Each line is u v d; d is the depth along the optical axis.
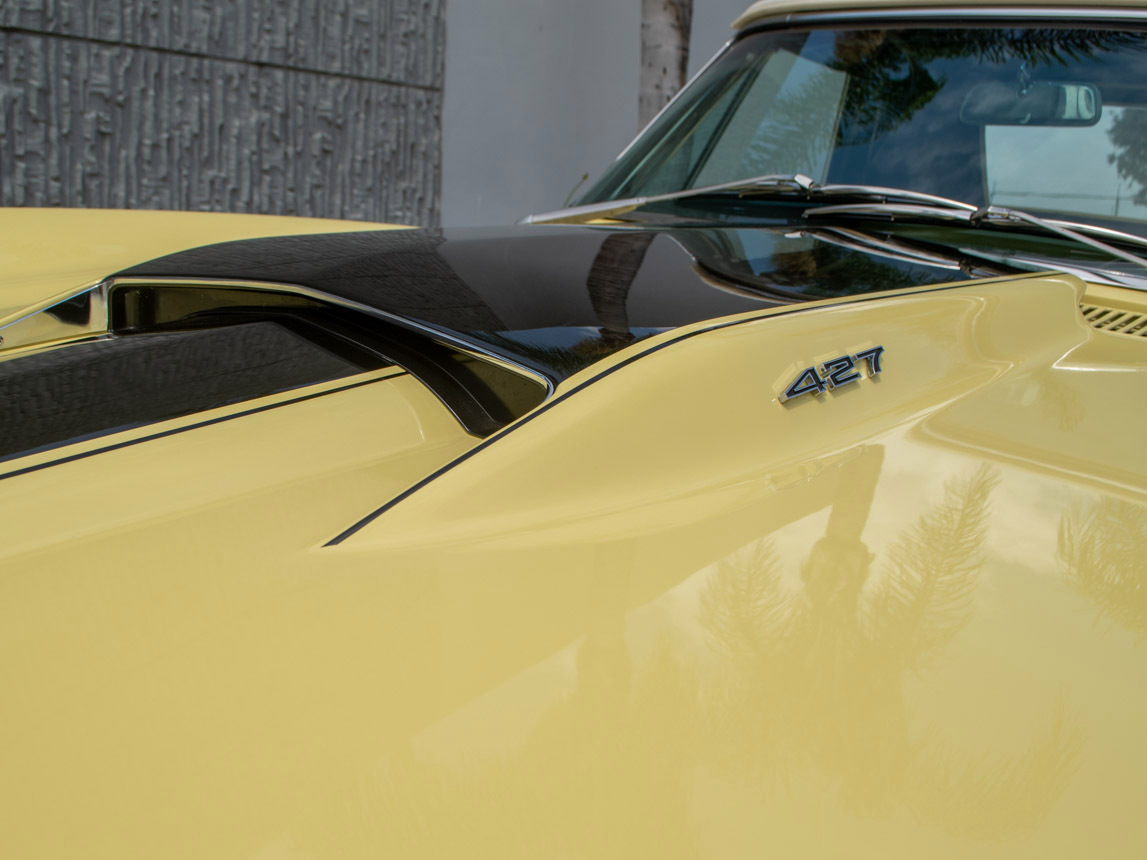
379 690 0.52
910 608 0.64
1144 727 0.55
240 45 5.36
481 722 0.50
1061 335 1.20
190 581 0.62
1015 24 1.68
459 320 0.97
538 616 0.60
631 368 0.88
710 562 0.68
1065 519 0.77
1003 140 1.63
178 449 0.78
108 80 4.99
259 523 0.70
